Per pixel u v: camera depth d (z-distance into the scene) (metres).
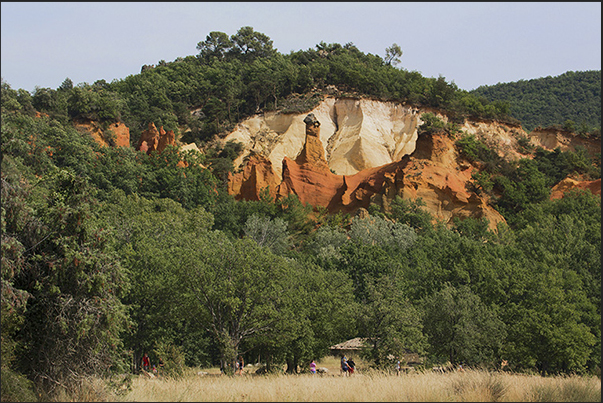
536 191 101.44
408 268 57.66
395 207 90.88
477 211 94.88
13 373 18.88
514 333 37.25
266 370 37.03
